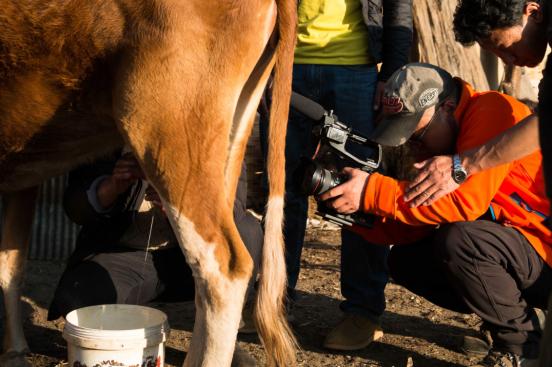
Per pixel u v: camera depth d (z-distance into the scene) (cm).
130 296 364
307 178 346
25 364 365
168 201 307
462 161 334
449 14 671
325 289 504
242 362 368
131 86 300
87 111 317
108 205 350
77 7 303
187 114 301
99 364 306
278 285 319
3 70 312
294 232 427
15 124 321
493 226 352
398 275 399
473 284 354
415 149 375
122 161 337
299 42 437
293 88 441
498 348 370
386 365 391
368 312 408
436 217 344
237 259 309
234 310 310
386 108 354
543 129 262
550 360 231
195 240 308
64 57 306
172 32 296
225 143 307
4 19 305
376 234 381
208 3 298
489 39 343
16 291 366
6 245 363
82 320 328
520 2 333
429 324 446
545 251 355
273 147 321
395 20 430
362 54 434
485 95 357
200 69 300
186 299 380
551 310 233
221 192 308
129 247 365
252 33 304
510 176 355
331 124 345
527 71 744
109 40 301
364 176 348
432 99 350
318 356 400
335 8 429
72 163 338
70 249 539
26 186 347
